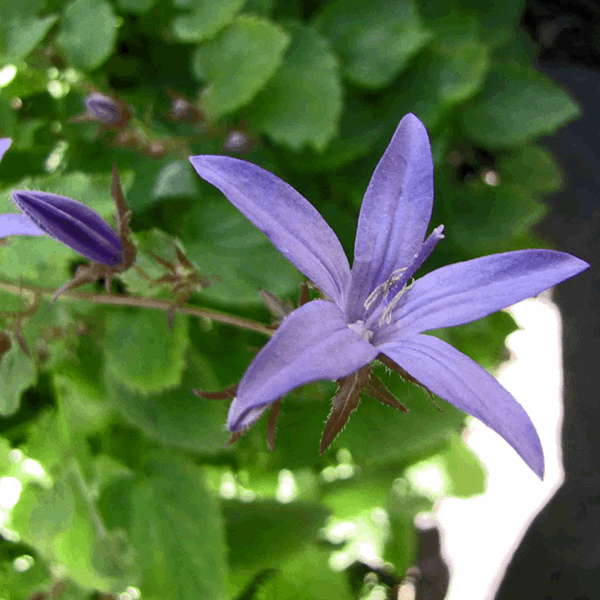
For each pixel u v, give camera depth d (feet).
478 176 0.46
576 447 0.54
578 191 0.53
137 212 0.31
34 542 0.33
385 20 0.35
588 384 0.54
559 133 0.54
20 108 0.34
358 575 0.51
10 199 0.24
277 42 0.31
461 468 0.48
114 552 0.31
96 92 0.30
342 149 0.34
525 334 0.59
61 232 0.19
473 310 0.17
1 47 0.31
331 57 0.33
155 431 0.30
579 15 0.54
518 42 0.46
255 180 0.15
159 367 0.29
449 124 0.37
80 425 0.33
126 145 0.29
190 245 0.31
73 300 0.29
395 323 0.18
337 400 0.17
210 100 0.31
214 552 0.32
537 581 0.52
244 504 0.37
